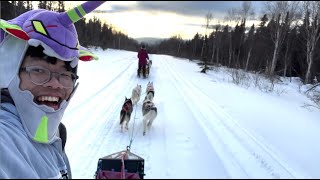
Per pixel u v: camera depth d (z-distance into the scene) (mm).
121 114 7762
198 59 56594
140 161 2477
